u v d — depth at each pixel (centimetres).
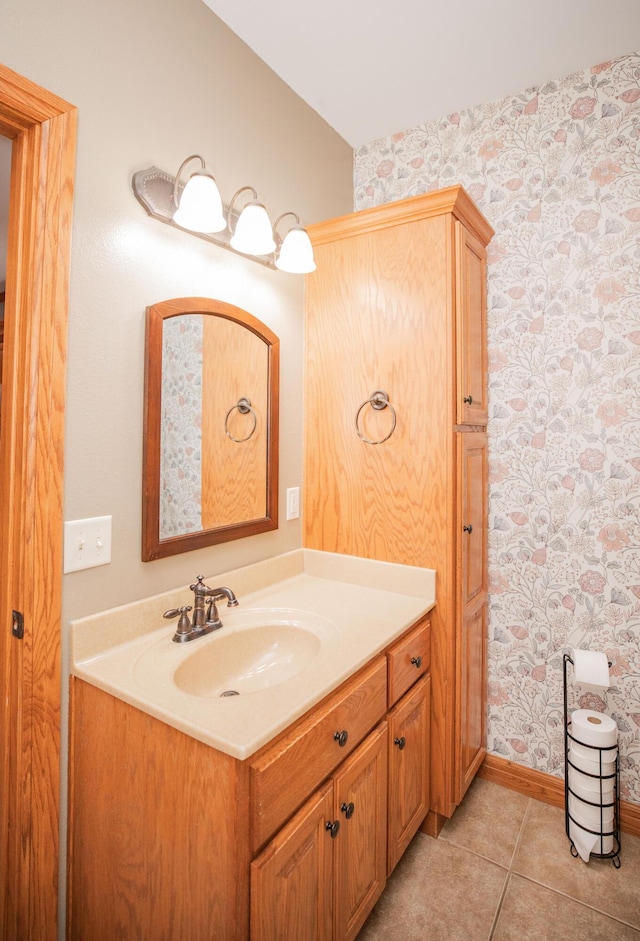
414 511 161
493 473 186
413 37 155
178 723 88
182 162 131
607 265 165
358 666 112
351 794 112
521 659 183
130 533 120
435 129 197
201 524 140
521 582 182
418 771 148
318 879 101
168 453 127
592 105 167
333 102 186
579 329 170
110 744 102
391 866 133
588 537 170
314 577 181
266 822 87
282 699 95
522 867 149
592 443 168
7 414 104
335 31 152
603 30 152
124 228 117
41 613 102
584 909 136
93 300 110
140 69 120
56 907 107
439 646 157
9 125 98
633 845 158
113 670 106
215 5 141
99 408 112
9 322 103
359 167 216
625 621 164
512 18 148
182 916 90
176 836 90
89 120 108
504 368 183
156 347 123
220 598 146
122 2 116
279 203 170
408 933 128
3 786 104
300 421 183
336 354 177
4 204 210
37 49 98
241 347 153
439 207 153
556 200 173
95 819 105
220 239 141
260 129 161
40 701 103
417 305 159
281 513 174
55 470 103
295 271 153
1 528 105
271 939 87
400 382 163
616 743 155
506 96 182
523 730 183
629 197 161
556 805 175
